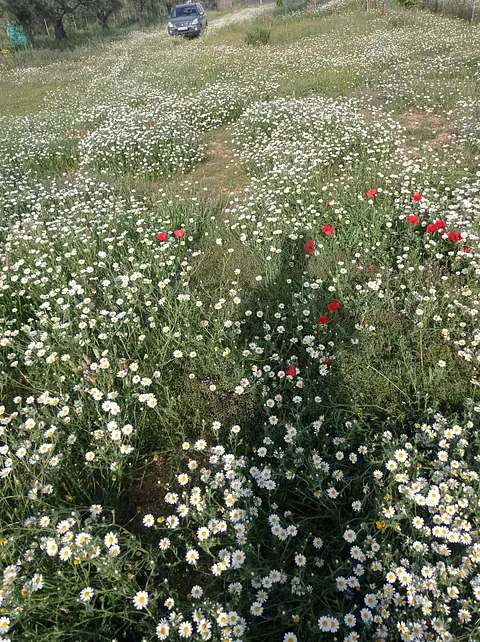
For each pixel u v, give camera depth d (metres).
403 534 2.12
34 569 2.12
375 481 2.38
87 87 13.73
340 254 4.51
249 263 4.59
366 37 13.97
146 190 6.45
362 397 3.00
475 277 3.91
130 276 4.23
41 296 3.91
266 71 11.87
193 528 2.42
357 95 9.00
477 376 3.08
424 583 1.92
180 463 2.81
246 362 3.38
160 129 8.14
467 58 10.39
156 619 2.00
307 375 3.14
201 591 2.04
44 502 2.44
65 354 3.39
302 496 2.56
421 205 4.86
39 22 25.67
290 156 6.55
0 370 3.55
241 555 2.05
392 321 3.59
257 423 2.97
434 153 6.48
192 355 3.31
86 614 1.96
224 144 8.25
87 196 6.46
